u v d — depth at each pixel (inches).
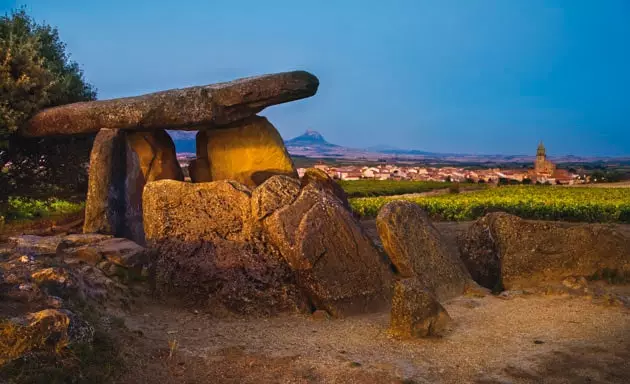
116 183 483.8
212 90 482.3
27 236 369.7
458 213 739.4
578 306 313.9
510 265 367.2
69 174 623.5
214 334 276.5
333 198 347.6
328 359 239.9
